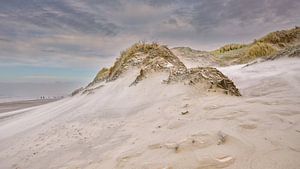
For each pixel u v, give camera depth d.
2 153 5.64
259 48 24.27
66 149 5.14
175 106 6.52
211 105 5.93
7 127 8.58
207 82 7.71
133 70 12.70
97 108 8.53
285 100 5.68
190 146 3.83
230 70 16.69
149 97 8.38
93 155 4.53
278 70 12.35
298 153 3.18
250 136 3.83
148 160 3.78
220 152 3.48
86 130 6.20
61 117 8.40
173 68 10.44
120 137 5.21
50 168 4.34
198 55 25.16
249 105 5.46
